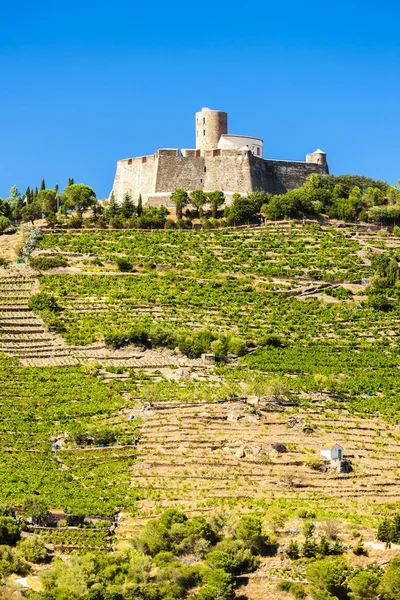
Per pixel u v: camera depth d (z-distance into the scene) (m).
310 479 148.88
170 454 154.50
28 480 145.25
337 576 120.38
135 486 145.25
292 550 127.31
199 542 126.94
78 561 120.69
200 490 144.00
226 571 122.62
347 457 157.00
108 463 152.75
